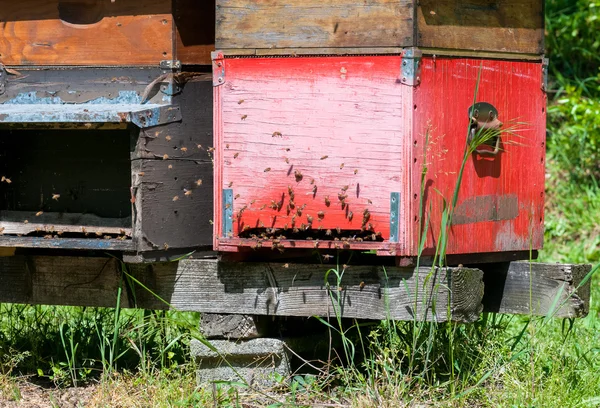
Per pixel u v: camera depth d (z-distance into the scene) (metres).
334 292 4.77
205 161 5.10
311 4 4.57
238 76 4.72
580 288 4.85
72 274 5.38
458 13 4.64
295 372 4.99
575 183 10.48
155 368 5.20
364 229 4.56
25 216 5.20
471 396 4.63
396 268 4.62
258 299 4.92
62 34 5.06
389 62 4.46
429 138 4.52
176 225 4.92
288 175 4.66
